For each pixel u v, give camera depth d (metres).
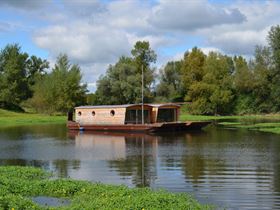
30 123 77.00
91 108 55.75
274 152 30.20
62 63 102.62
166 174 21.98
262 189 18.19
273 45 93.00
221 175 21.50
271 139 39.50
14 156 30.66
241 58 114.88
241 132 48.47
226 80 97.31
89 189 17.16
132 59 114.19
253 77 94.62
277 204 15.80
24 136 48.22
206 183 19.56
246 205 15.67
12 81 115.62
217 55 100.44
